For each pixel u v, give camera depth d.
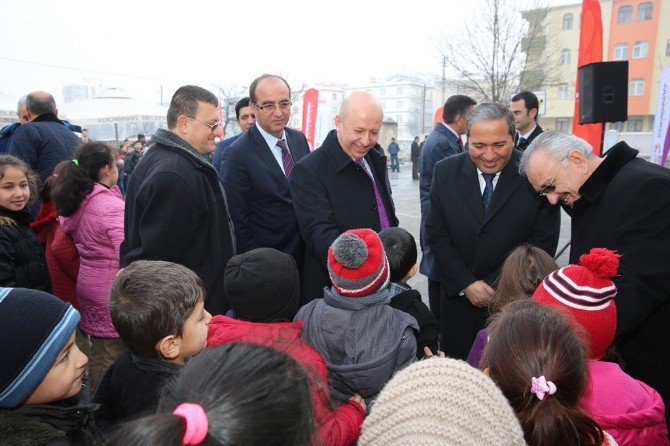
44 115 4.24
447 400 0.79
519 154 2.59
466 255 2.59
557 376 1.04
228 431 0.65
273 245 3.01
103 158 2.70
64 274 2.94
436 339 1.90
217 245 2.31
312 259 2.66
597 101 4.86
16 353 1.08
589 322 1.33
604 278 1.36
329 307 1.70
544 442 1.01
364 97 2.47
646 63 30.00
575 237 2.05
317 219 2.52
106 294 2.65
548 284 1.42
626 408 1.24
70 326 1.17
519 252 1.89
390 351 1.56
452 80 21.58
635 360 1.93
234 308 1.72
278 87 3.02
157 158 2.19
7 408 1.12
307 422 0.76
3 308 1.10
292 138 3.38
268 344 0.89
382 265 1.66
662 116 6.22
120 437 0.61
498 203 2.47
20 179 2.35
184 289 1.45
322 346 1.64
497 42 18.22
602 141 5.11
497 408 0.80
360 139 2.46
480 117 2.34
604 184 1.90
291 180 2.66
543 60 23.34
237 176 2.97
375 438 0.82
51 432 1.06
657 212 1.74
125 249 2.33
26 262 2.34
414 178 18.59
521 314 1.17
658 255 1.72
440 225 2.66
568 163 1.95
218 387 0.70
